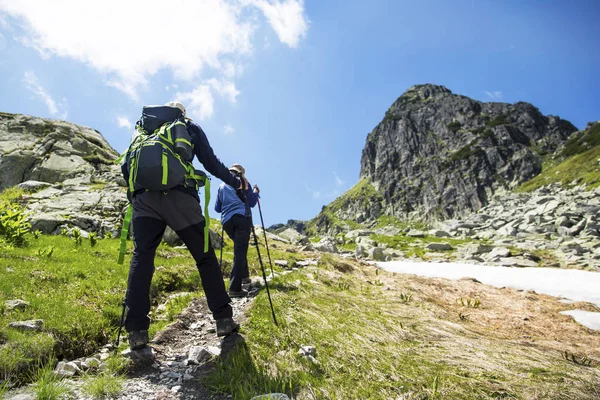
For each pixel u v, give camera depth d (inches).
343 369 139.9
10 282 191.9
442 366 141.8
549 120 6407.5
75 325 157.6
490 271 505.4
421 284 334.3
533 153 5497.1
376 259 884.6
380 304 241.9
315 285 271.0
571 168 4045.3
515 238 1309.1
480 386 125.0
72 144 842.2
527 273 473.1
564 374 133.3
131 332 141.3
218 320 159.8
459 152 6102.4
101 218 520.4
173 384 127.3
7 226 304.7
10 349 125.1
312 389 124.0
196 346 155.9
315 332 174.2
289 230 943.0
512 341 181.6
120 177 751.7
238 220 267.0
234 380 128.0
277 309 203.0
